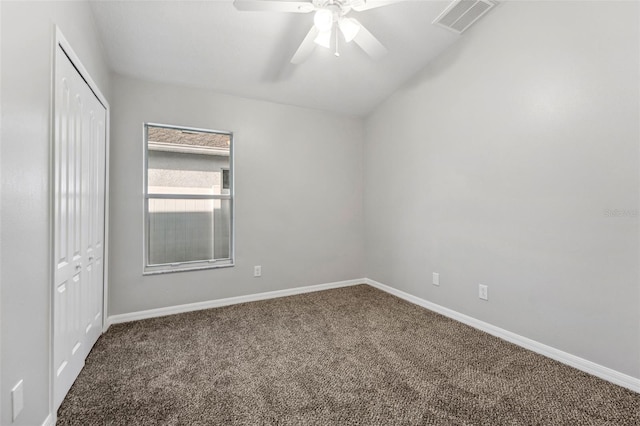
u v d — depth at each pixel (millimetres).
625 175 1698
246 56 2654
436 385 1754
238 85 3062
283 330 2547
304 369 1932
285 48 2600
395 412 1521
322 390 1708
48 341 1379
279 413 1516
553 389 1707
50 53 1395
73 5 1718
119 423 1440
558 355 2012
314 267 3738
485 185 2475
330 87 3271
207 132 3166
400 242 3443
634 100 1654
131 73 2723
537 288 2131
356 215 4043
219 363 2006
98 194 2289
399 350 2188
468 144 2609
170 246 3000
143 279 2809
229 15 2221
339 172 3908
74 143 1734
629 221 1690
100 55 2332
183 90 2988
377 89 3389
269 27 2357
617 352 1743
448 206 2820
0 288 1018
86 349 2020
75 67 1739
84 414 1498
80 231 1855
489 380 1802
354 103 3648
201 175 3143
